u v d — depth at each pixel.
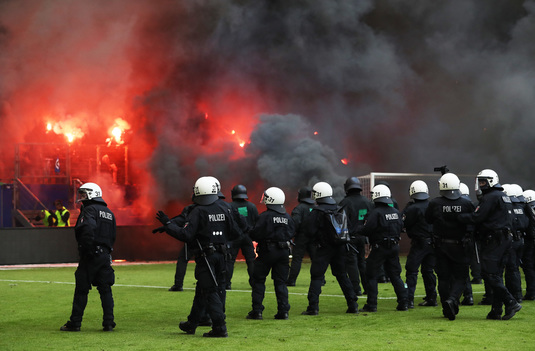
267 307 14.06
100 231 10.95
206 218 10.23
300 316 12.63
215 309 10.20
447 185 12.12
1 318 12.64
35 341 9.99
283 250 12.27
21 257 28.05
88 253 10.85
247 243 17.11
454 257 12.00
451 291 12.03
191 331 10.66
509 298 11.80
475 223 11.75
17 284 19.30
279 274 12.39
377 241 13.08
